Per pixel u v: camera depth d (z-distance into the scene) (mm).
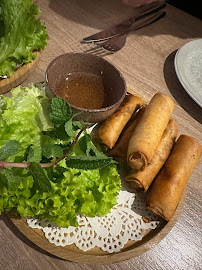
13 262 161
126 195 205
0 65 214
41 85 227
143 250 179
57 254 163
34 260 165
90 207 172
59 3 332
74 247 172
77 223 164
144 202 205
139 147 201
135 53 310
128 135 224
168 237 195
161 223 198
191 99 285
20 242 169
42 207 158
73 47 290
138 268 177
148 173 203
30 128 176
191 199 217
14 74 228
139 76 289
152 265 180
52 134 179
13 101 183
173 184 199
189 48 314
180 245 193
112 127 216
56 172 166
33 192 156
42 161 168
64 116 161
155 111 224
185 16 385
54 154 156
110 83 234
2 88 225
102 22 329
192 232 201
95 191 179
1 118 170
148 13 359
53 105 158
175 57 300
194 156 216
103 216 185
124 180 212
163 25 360
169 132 229
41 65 263
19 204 157
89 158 152
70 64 225
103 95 232
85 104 222
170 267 182
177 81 298
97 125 231
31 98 192
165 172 208
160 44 332
